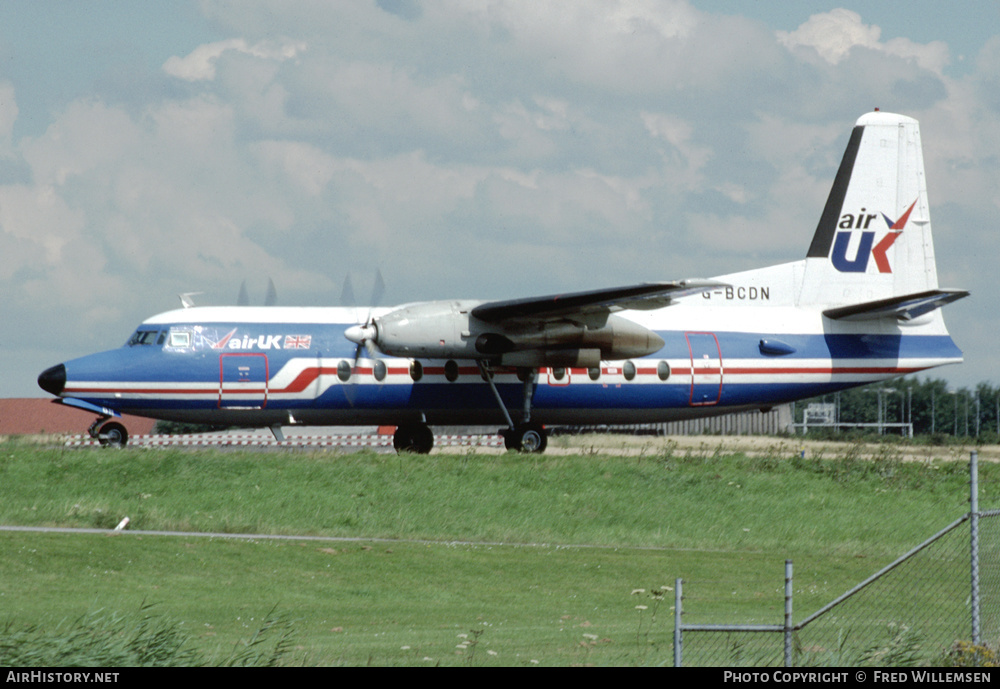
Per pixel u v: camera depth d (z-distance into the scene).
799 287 127.75
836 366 124.44
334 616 57.78
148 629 44.78
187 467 96.62
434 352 106.44
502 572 72.00
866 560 81.38
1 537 68.81
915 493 109.44
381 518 88.12
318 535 81.75
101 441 111.69
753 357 121.88
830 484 110.31
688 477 105.88
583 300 102.75
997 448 178.50
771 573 76.06
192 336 109.19
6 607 54.19
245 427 113.56
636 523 93.69
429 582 68.00
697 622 57.88
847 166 129.88
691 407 120.75
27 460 96.62
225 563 68.38
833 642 51.22
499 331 107.94
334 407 111.44
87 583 60.72
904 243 130.88
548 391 116.12
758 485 106.88
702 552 83.75
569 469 104.06
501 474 100.88
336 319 113.44
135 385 107.50
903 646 45.19
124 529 77.56
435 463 102.31
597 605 63.97
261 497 90.81
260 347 109.81
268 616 52.38
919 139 132.12
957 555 78.69
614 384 117.75
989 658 42.12
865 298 129.38
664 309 122.44
